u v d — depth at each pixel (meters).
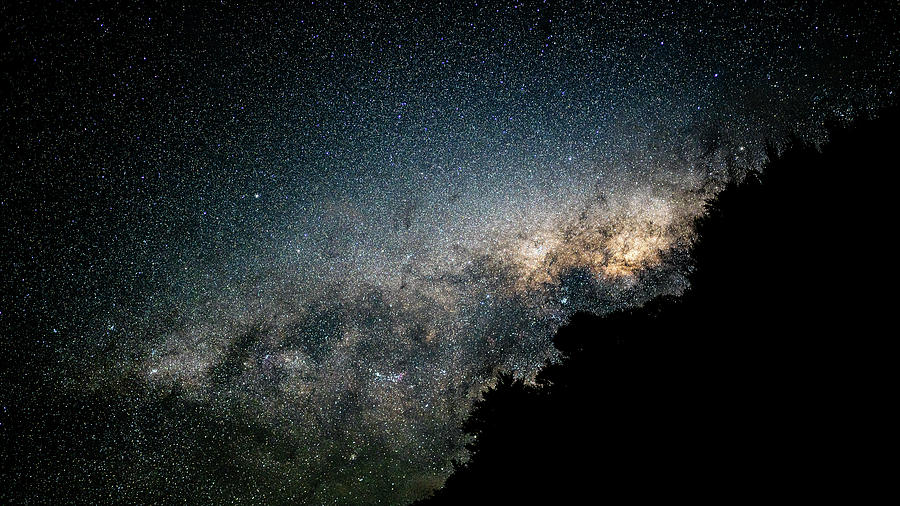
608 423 2.04
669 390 1.96
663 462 1.66
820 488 1.21
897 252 1.57
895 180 1.71
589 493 1.79
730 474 1.42
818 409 1.40
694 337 2.16
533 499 1.98
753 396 1.62
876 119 1.93
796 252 1.94
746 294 2.08
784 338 1.73
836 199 1.88
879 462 1.16
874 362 1.39
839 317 1.61
